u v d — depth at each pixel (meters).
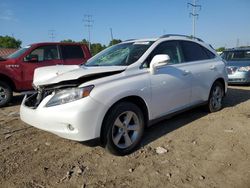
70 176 3.78
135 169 3.92
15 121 6.18
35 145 4.79
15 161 4.22
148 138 4.99
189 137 5.02
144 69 4.72
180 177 3.69
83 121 3.85
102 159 4.23
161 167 3.96
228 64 11.28
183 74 5.36
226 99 8.15
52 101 4.05
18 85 8.39
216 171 3.82
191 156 4.28
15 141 4.99
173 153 4.39
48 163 4.15
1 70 8.00
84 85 3.96
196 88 5.73
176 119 6.04
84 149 4.59
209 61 6.29
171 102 5.12
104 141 4.14
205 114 6.37
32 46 8.84
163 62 4.57
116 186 3.53
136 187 3.49
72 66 5.16
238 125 5.60
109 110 4.13
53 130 4.04
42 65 8.83
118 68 4.46
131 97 4.45
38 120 4.14
